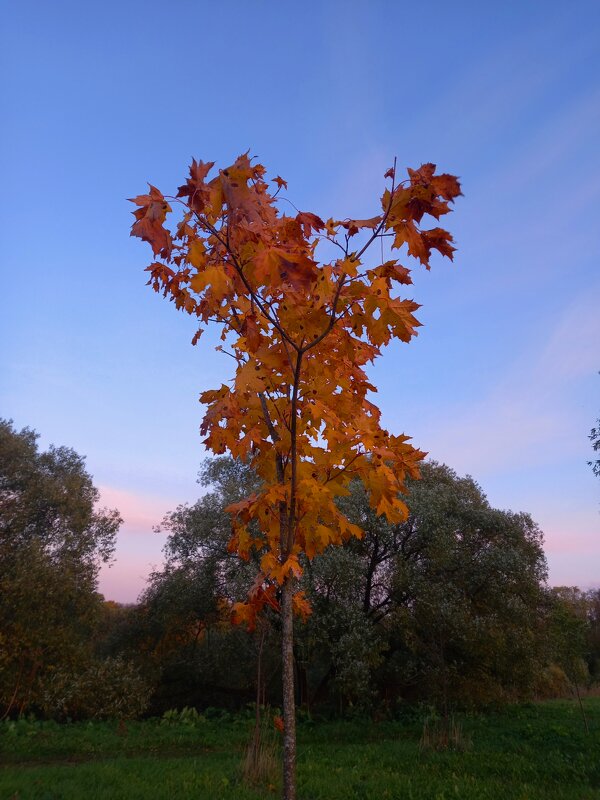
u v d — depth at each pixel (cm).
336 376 257
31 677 1267
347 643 1202
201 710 1609
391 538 1327
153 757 919
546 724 1186
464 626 1206
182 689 1669
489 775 728
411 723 1285
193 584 1537
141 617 1711
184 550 1622
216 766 792
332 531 256
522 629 1326
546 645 1369
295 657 1404
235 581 1377
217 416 267
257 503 243
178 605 1554
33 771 747
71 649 1335
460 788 639
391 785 659
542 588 1473
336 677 1233
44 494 1462
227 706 1623
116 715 1264
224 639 1614
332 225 232
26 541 1409
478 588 1373
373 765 796
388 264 217
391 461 261
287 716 227
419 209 192
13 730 1077
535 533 1559
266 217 237
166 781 674
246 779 672
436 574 1326
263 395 261
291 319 227
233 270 230
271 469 267
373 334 223
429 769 764
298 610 263
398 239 202
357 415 262
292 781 218
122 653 1471
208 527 1541
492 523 1443
